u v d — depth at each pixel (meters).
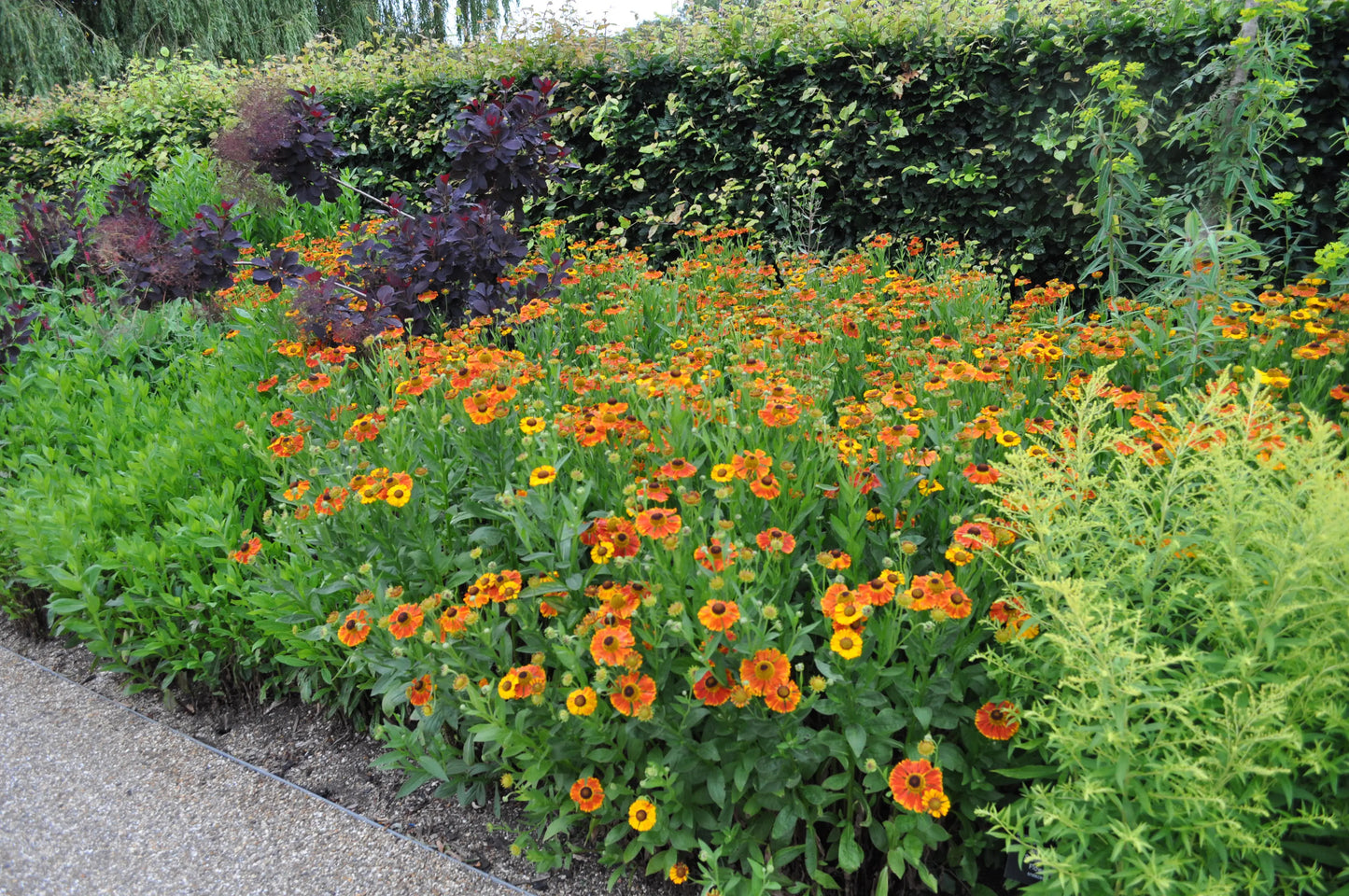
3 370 4.46
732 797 1.96
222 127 7.62
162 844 2.35
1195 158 4.69
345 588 2.56
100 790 2.58
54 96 11.86
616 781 2.10
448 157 7.25
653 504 2.47
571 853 2.23
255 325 4.36
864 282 4.30
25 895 2.17
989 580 2.04
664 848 2.16
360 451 2.91
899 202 5.74
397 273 4.44
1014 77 5.06
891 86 5.38
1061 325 3.45
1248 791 1.45
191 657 2.87
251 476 3.40
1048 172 5.06
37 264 5.64
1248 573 1.61
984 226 5.44
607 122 6.41
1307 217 4.63
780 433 2.39
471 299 4.27
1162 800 1.50
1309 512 1.56
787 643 2.09
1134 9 4.82
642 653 1.97
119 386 3.93
